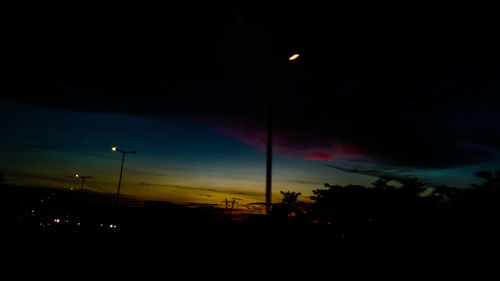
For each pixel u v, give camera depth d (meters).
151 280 7.48
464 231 4.05
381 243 5.25
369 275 5.32
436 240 4.36
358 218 5.86
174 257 9.72
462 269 4.03
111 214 30.25
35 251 12.55
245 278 6.77
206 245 10.04
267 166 10.17
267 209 9.09
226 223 10.53
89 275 8.16
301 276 6.27
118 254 11.50
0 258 10.81
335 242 6.55
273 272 6.86
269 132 10.54
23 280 7.71
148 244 12.59
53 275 8.24
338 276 5.73
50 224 27.58
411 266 4.65
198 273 7.63
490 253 3.80
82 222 29.38
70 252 12.35
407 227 4.84
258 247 8.45
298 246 7.47
